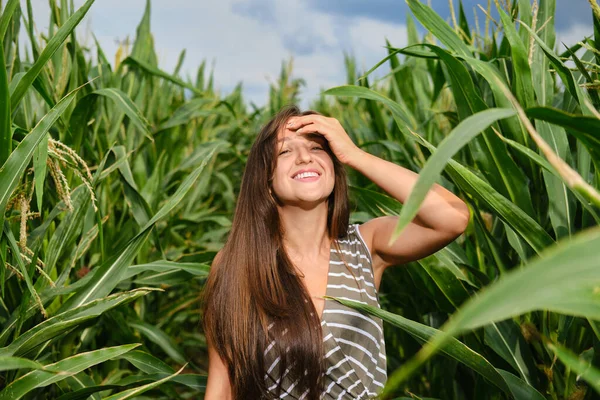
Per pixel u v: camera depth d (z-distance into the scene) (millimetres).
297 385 1598
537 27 1785
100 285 1713
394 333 2787
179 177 3578
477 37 2221
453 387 2102
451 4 2160
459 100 1634
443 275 1752
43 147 1410
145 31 3223
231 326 1645
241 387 1644
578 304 474
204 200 4797
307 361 1565
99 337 2516
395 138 3037
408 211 588
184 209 3719
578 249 490
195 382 1816
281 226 1729
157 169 3025
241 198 1768
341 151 1679
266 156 1690
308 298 1632
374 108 2994
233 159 4746
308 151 1702
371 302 1676
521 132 1577
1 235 1382
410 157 2561
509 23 1512
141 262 2729
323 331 1603
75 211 1857
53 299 1855
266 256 1668
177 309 3154
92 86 2605
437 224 1607
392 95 3389
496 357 1728
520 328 1631
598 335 1289
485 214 2162
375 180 1685
